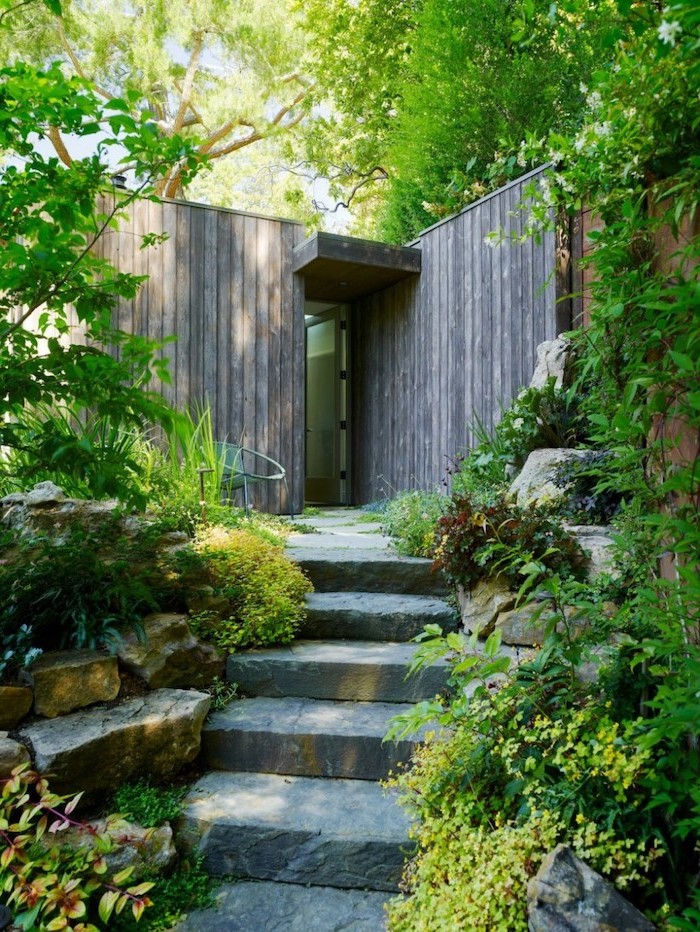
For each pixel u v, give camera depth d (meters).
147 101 9.79
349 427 8.36
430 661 2.02
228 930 1.88
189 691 2.59
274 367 6.93
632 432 1.58
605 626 2.01
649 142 1.62
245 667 2.88
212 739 2.52
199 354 6.57
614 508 3.23
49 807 1.82
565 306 4.88
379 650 3.04
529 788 1.75
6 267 2.11
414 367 7.05
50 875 1.71
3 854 1.71
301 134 12.45
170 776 2.38
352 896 2.04
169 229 6.46
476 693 1.99
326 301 8.37
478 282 5.97
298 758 2.48
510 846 1.67
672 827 1.62
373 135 11.36
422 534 3.92
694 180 1.44
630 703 1.89
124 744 2.24
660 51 1.20
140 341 2.18
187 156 2.06
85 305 2.20
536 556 2.86
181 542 3.33
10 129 1.99
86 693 2.41
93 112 1.94
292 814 2.21
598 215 1.92
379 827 2.13
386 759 2.43
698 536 1.35
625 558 2.22
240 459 5.93
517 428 4.39
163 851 2.05
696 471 1.43
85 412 5.14
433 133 7.21
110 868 1.94
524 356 5.33
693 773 1.54
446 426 6.45
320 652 3.01
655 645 1.43
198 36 9.61
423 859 1.89
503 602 2.92
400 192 8.47
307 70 11.16
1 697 2.21
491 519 3.00
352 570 3.70
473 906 1.60
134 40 9.16
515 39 2.42
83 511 3.15
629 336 1.71
